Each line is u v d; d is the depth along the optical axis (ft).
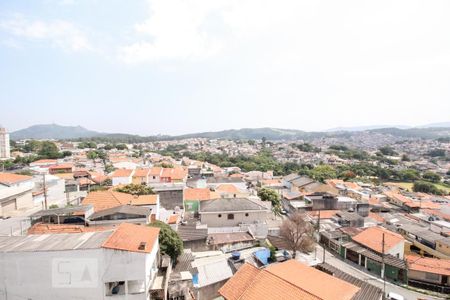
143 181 242.37
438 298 102.83
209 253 117.70
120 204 124.16
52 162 328.90
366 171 413.80
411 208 222.48
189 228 134.21
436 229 160.97
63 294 61.93
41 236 71.15
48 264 61.26
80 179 244.01
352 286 63.41
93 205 116.37
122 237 70.03
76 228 91.71
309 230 139.74
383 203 237.45
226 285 72.08
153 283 73.56
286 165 448.65
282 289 62.44
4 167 289.74
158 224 97.81
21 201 152.97
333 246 144.66
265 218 153.48
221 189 221.25
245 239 132.36
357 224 168.86
